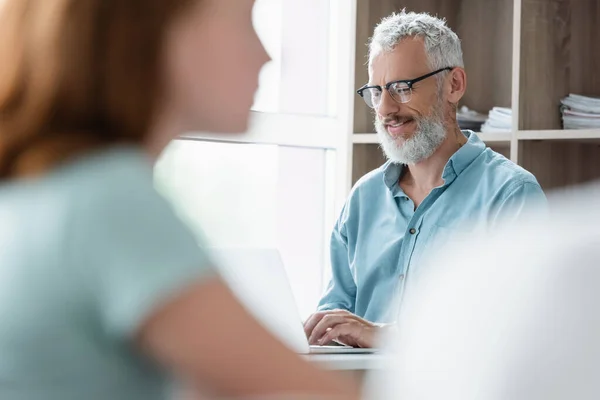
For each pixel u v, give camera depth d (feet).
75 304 2.05
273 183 12.25
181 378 2.02
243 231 11.98
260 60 2.37
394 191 9.34
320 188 12.81
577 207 1.28
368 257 9.27
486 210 8.61
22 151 2.25
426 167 9.18
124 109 2.22
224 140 11.50
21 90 2.25
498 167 8.86
